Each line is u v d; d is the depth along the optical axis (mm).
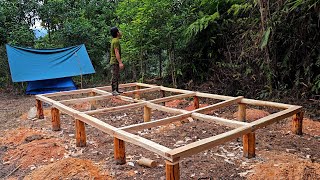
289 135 3875
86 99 4762
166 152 2301
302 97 5406
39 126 4605
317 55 5340
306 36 5398
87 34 9531
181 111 3771
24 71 7809
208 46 7469
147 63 8859
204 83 7453
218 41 7285
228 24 7035
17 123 4938
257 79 6129
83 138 3627
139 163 3006
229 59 6820
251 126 3006
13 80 7586
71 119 5000
